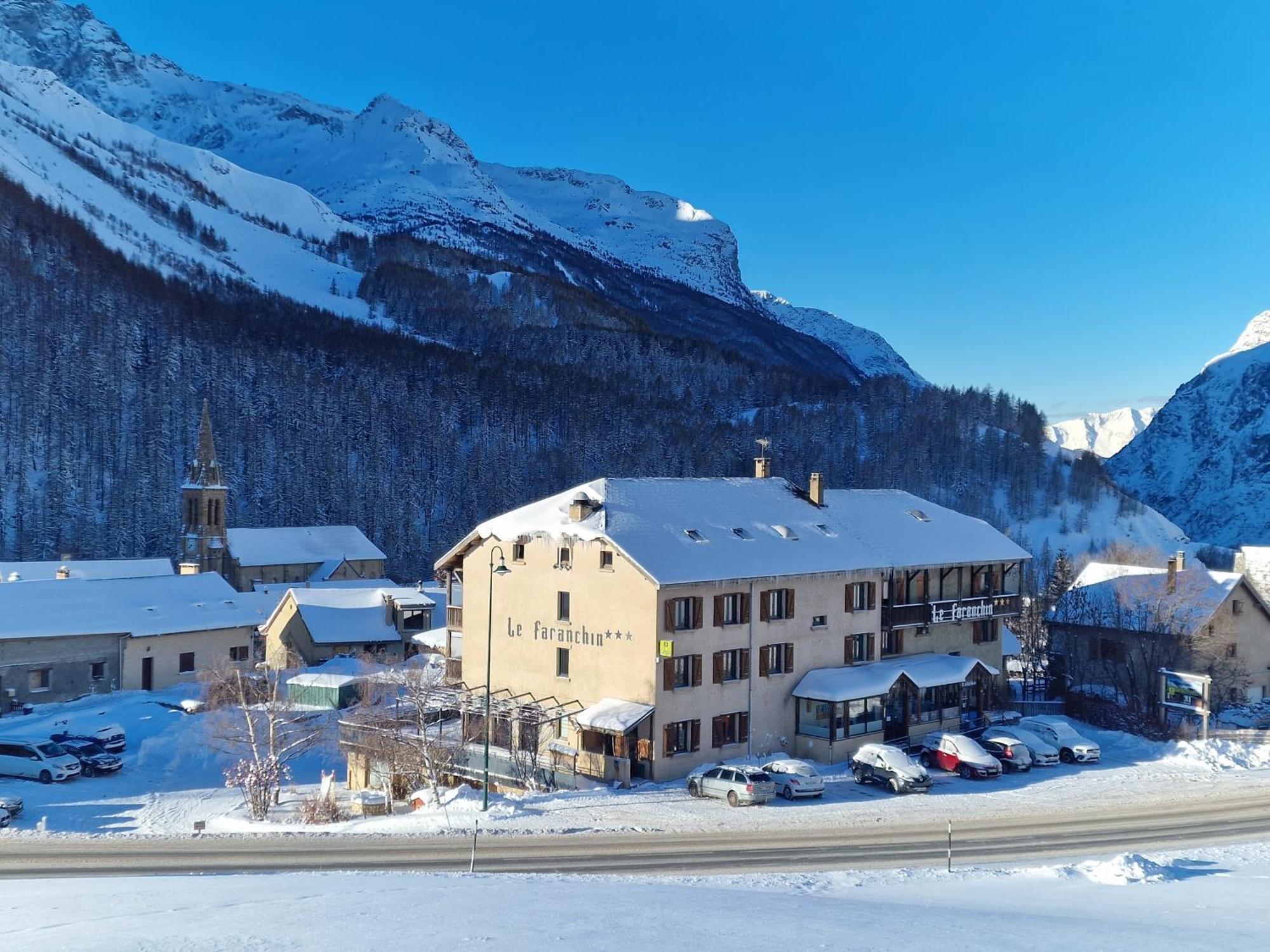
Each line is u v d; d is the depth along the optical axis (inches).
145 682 3181.6
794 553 2174.0
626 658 1951.3
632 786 1877.5
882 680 2162.9
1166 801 1743.4
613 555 1979.6
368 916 840.3
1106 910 916.0
